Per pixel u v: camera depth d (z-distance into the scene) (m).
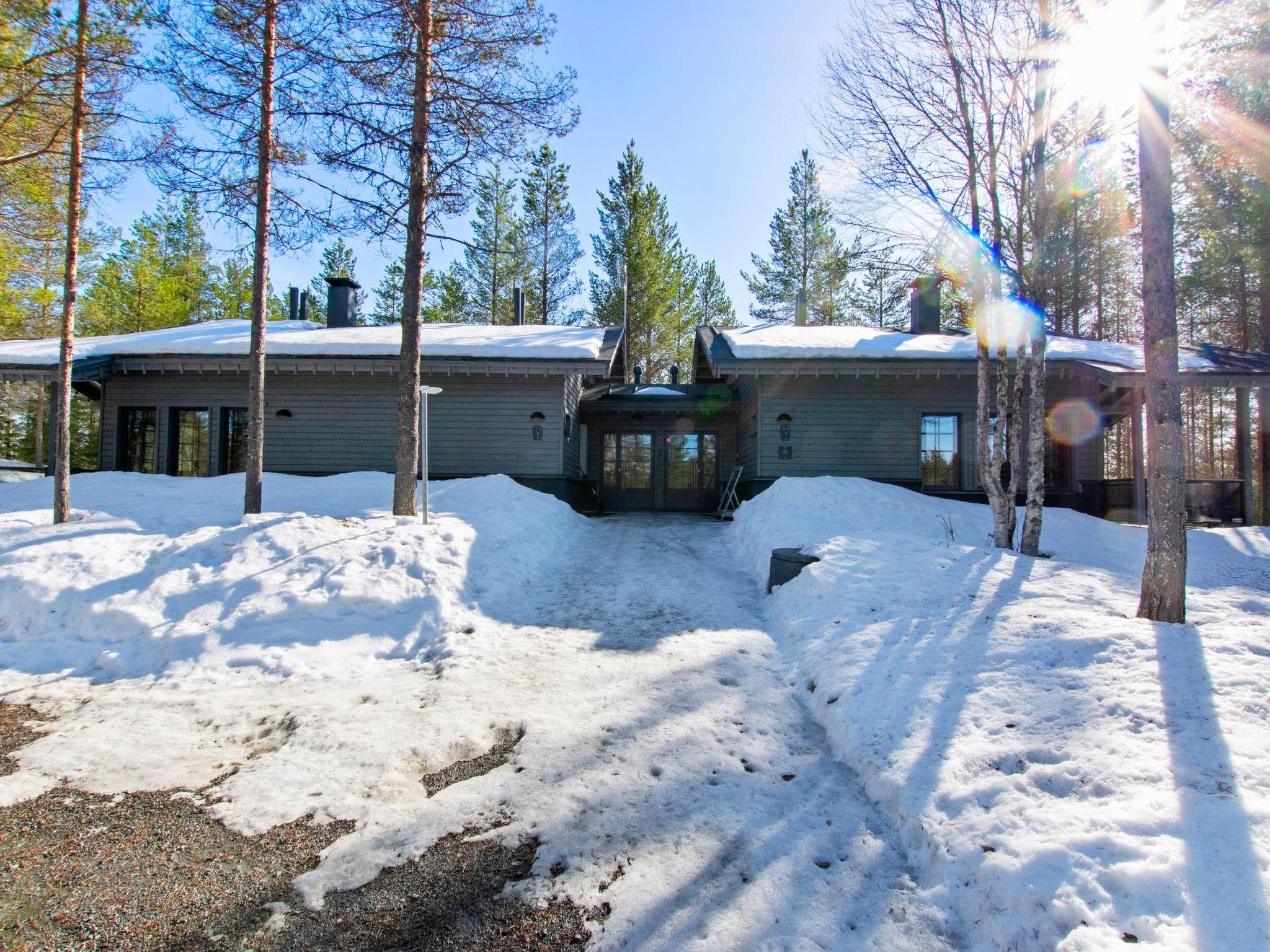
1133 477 10.80
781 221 26.34
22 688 4.45
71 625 5.32
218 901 2.39
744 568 8.07
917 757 3.12
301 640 5.13
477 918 2.28
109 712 4.09
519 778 3.23
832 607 5.43
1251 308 16.75
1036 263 6.93
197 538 6.47
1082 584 5.20
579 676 4.56
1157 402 4.19
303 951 2.14
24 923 2.28
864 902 2.34
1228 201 13.70
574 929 2.22
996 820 2.53
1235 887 1.91
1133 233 14.40
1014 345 11.54
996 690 3.54
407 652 5.13
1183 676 3.21
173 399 12.58
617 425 16.22
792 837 2.73
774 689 4.40
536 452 12.39
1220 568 6.71
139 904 2.37
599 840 2.71
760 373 11.50
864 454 12.20
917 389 12.25
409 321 7.71
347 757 3.47
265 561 6.10
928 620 4.71
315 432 12.55
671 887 2.42
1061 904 2.02
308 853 2.67
